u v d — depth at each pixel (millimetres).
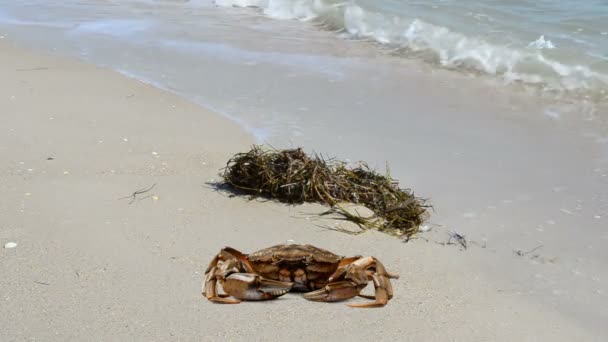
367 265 1713
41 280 1795
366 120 2801
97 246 1921
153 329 1667
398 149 2566
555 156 2545
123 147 2461
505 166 2479
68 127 2576
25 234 1954
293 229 2057
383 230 2100
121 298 1747
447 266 1962
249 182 2236
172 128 2643
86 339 1641
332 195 2203
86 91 2990
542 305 1853
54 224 2002
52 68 3322
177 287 1785
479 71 3506
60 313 1702
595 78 3289
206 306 1726
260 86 3209
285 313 1709
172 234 1993
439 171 2438
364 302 1750
